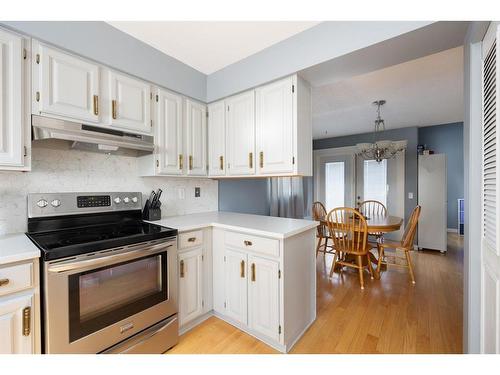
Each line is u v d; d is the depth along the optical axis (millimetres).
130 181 2027
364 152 3676
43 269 1107
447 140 5156
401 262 3463
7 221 1446
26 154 1303
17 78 1263
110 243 1295
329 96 3014
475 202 1178
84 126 1473
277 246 1562
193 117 2258
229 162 2221
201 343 1670
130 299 1406
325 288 2602
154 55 1900
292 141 1800
